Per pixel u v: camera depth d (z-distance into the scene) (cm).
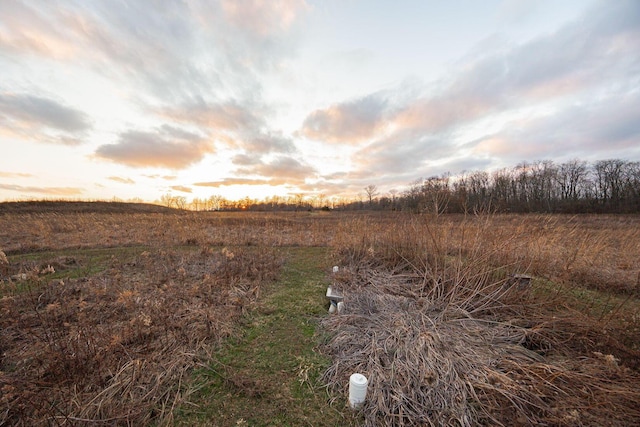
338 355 238
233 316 307
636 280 400
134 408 173
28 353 227
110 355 216
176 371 211
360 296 356
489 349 240
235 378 208
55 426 157
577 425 160
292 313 327
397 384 195
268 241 792
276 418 175
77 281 406
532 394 181
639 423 159
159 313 296
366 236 592
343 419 174
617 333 249
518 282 345
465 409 175
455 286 341
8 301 314
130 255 575
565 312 298
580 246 454
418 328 262
